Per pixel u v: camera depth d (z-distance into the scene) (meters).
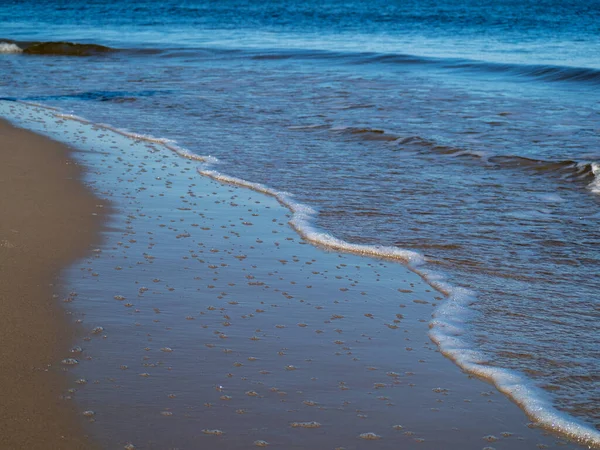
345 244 7.01
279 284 6.03
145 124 12.96
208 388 4.32
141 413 4.02
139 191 8.62
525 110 14.20
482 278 6.29
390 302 5.76
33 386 4.25
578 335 5.21
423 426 4.03
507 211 8.20
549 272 6.44
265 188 8.91
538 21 42.75
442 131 12.34
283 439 3.85
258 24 41.50
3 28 39.12
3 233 6.86
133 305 5.44
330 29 37.59
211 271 6.23
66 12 52.97
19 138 11.08
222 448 3.75
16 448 3.66
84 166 9.64
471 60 21.92
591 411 4.24
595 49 26.59
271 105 14.90
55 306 5.34
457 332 5.23
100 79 18.95
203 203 8.27
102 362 4.56
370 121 13.18
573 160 10.12
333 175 9.65
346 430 3.96
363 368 4.66
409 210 8.18
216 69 20.97
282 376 4.51
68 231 7.01
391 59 22.53
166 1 68.38
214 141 11.66
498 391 4.45
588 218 7.98
